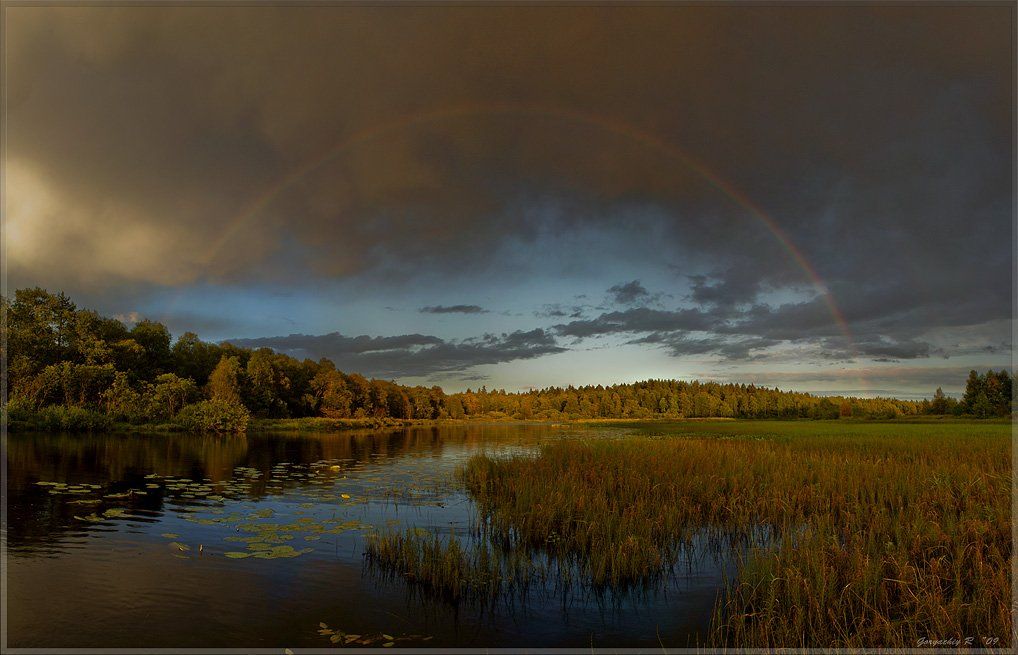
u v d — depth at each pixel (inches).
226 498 658.8
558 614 344.8
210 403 1961.1
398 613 338.0
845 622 311.1
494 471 821.9
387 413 4591.5
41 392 1753.2
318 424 2856.8
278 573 397.1
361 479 856.3
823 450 1063.6
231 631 304.3
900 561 376.8
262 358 3004.4
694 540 515.8
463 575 386.6
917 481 670.5
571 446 1041.5
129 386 1963.6
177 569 396.5
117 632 297.1
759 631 311.9
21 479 744.3
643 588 392.5
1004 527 451.8
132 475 813.2
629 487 654.5
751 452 992.9
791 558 380.5
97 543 451.8
